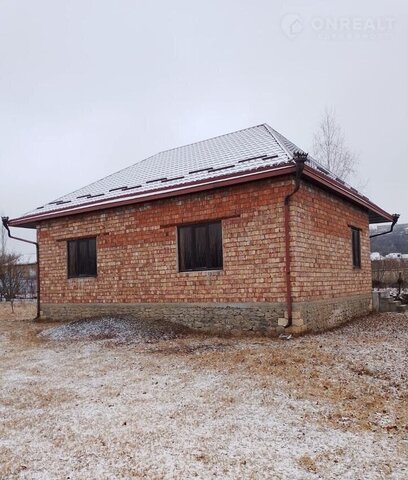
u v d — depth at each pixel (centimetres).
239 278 908
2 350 813
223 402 449
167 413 422
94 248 1191
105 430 382
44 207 1344
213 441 352
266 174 834
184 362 641
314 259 920
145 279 1066
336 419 395
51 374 602
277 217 858
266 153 975
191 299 981
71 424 400
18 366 662
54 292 1270
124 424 395
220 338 866
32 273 2566
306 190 900
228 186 921
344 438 352
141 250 1075
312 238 915
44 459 328
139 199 1030
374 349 686
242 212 905
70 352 767
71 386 534
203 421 397
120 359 687
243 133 1341
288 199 842
